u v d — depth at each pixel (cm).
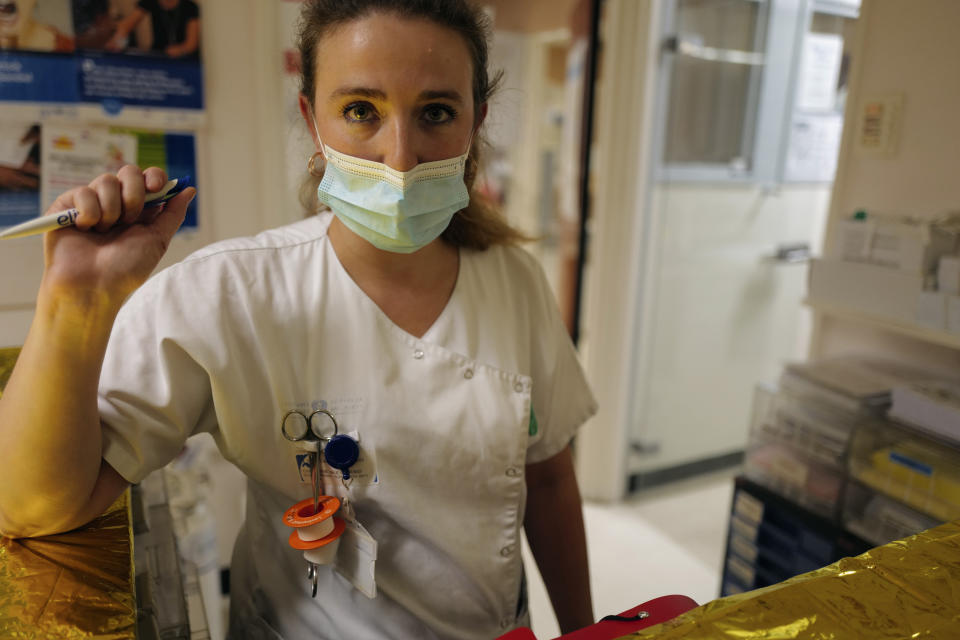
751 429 173
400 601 80
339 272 79
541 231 455
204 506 163
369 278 80
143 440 69
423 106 69
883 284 146
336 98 68
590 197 272
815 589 54
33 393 58
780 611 51
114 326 71
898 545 61
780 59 247
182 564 98
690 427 287
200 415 77
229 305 74
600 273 247
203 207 181
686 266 262
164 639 80
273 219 187
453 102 69
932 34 145
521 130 438
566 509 100
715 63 243
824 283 160
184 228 179
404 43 65
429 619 81
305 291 78
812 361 167
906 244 142
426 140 71
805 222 286
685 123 243
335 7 66
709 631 49
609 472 267
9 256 162
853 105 164
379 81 65
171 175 175
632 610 64
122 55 163
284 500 82
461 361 81
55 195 164
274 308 76
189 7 167
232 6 172
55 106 159
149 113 169
